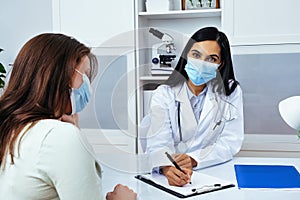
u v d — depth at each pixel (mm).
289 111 1349
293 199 1174
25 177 852
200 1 2645
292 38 2387
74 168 836
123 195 1138
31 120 885
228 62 1601
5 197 874
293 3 2371
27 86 898
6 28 2936
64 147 841
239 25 2449
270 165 1614
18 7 2910
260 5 2412
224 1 2453
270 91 2473
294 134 2465
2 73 2658
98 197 878
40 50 900
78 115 945
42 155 843
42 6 2881
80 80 917
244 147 2551
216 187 1285
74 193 832
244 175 1456
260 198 1187
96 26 2641
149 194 1234
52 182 856
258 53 2451
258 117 2512
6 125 890
